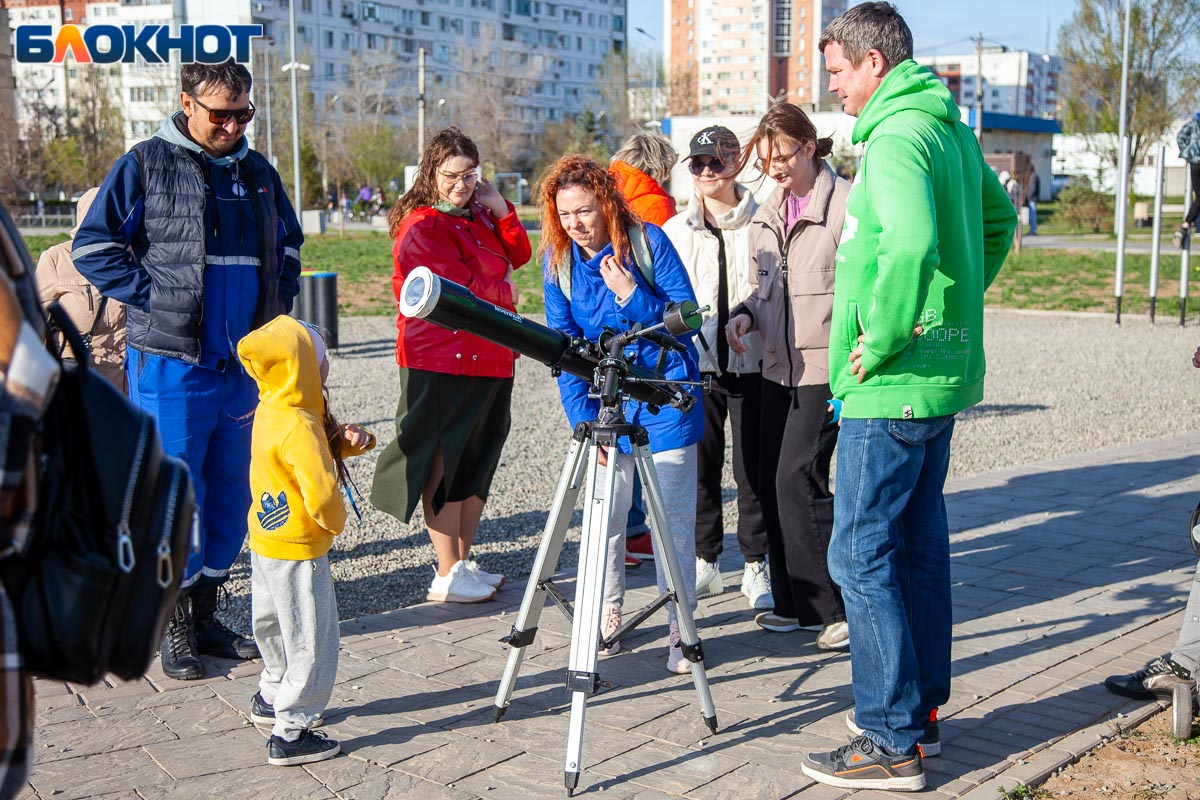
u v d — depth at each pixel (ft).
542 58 336.08
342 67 331.77
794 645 15.43
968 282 11.02
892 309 10.21
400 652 15.08
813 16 441.27
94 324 16.94
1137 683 13.33
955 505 23.22
